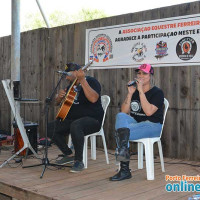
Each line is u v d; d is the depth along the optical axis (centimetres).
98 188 288
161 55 425
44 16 577
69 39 527
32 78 586
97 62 492
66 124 367
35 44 579
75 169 341
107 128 485
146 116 325
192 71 399
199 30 393
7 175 334
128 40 457
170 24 416
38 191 279
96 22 491
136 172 345
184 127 408
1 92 651
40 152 458
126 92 461
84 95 361
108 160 392
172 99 417
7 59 632
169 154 421
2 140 505
